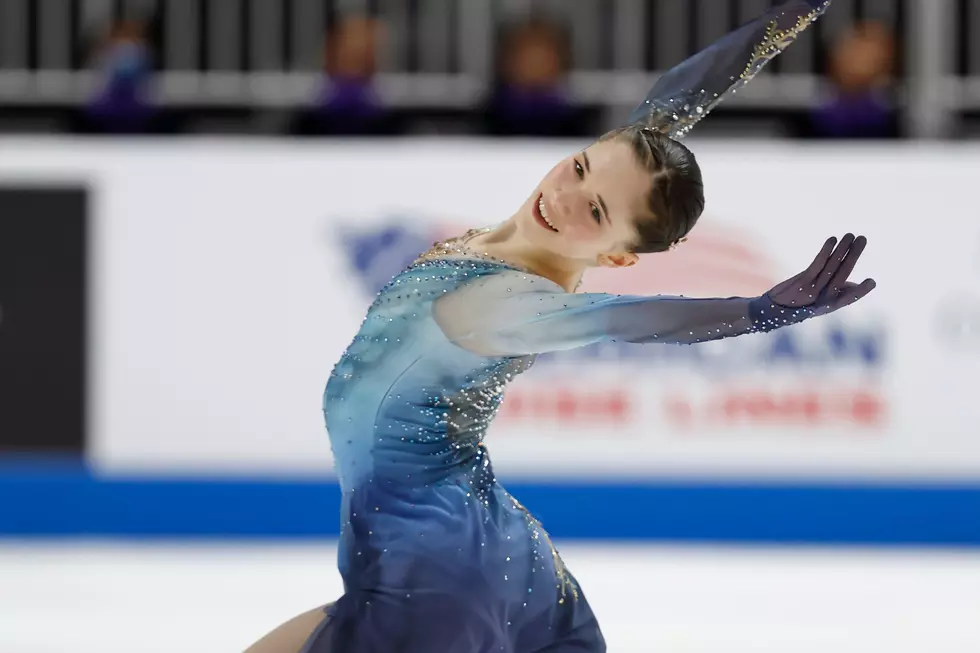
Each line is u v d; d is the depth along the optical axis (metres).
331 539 21.03
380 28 26.44
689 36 26.86
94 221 20.83
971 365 20.59
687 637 15.94
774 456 20.67
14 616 16.72
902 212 20.52
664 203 7.82
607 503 20.70
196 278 20.77
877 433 20.67
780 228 20.44
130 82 25.12
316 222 20.67
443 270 8.26
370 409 8.37
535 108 24.41
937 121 24.81
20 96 26.80
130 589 18.22
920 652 15.36
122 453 21.00
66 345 20.98
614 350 20.62
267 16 27.25
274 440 20.89
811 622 16.73
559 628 8.70
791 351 20.61
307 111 24.56
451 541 8.23
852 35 24.56
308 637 8.37
